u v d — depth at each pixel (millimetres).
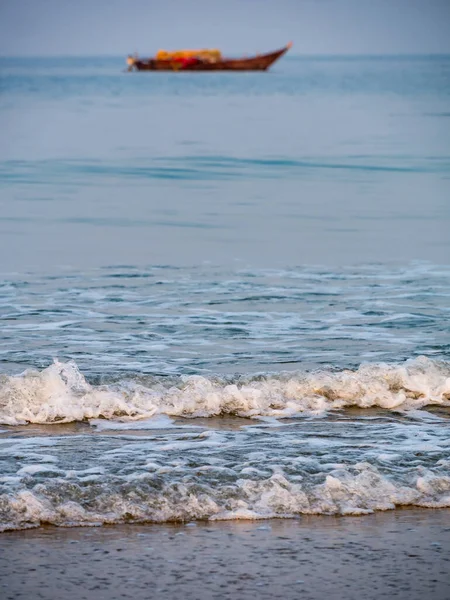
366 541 7012
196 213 29359
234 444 9273
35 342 14297
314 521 7422
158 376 11602
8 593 6055
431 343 14406
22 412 10211
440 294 18094
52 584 6195
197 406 10617
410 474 8266
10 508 7316
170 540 6977
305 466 8398
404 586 6258
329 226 27188
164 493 7664
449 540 7059
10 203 31062
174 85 149250
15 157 45000
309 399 11008
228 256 22250
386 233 25984
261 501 7676
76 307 16781
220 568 6488
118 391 10859
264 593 6117
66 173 39469
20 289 18281
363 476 8055
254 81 168000
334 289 18547
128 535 7059
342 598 6070
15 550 6734
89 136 56469
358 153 47875
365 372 11547
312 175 39781
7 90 128750
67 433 9680
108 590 6125
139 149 48906
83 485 7734
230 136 56281
